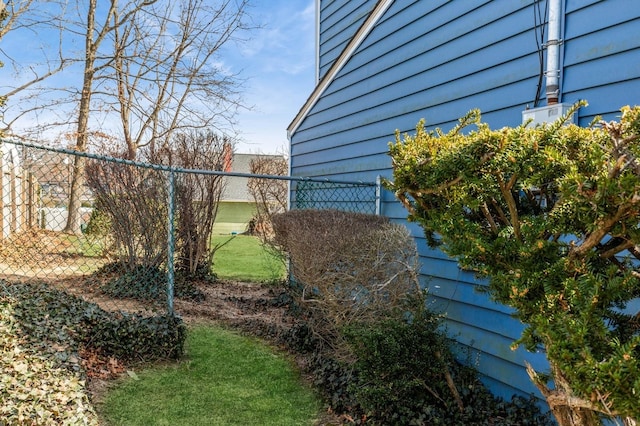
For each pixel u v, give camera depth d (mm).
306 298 4703
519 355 3096
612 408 1249
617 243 1634
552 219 1620
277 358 4297
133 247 6656
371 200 4922
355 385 3109
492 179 1724
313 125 6344
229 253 11820
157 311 4891
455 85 3730
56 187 9805
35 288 4504
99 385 3426
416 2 4223
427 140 2004
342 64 5520
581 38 2721
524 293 1542
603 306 1427
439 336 3092
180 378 3734
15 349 3014
